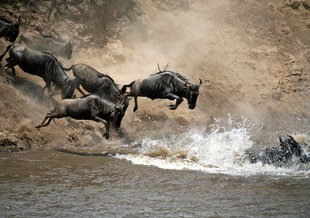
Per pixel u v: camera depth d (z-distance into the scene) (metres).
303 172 34.66
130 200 25.83
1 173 31.98
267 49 91.44
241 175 33.38
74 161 38.00
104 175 32.69
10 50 47.28
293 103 83.94
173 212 23.56
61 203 24.88
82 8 64.94
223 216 22.97
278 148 38.59
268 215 23.22
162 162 38.28
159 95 44.25
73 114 40.44
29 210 23.39
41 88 51.78
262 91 80.75
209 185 29.94
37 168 34.31
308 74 92.88
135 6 74.69
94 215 22.86
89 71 46.91
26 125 45.25
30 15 60.16
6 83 48.97
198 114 65.94
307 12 110.38
